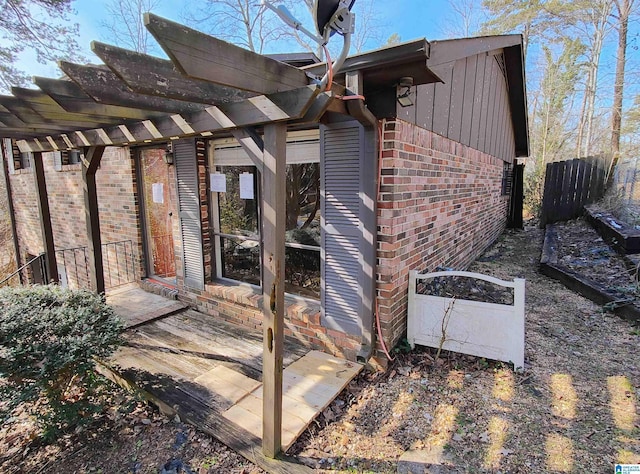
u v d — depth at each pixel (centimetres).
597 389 271
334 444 227
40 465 226
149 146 486
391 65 229
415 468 205
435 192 386
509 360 300
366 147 280
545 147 1497
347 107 243
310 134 326
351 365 308
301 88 171
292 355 328
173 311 436
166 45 129
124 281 567
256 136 201
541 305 442
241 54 160
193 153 406
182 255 449
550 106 1498
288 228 370
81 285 668
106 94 189
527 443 220
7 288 303
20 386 236
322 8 170
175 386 284
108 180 560
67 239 687
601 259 543
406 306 336
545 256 602
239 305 398
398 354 324
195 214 421
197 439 237
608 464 201
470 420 244
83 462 226
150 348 348
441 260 424
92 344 259
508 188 943
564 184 882
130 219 534
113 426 257
